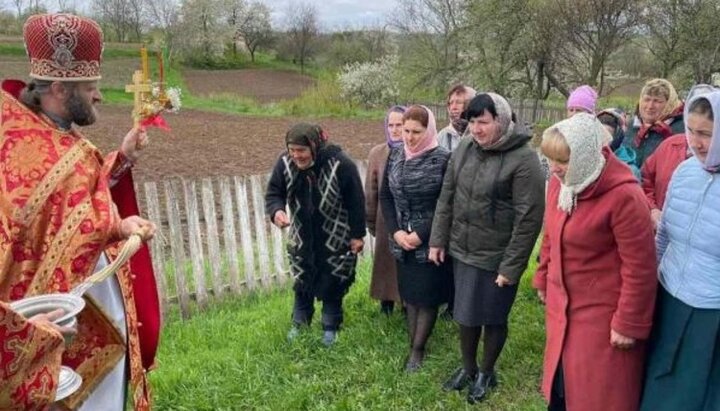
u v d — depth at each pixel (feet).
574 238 9.95
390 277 16.52
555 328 10.56
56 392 6.18
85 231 7.91
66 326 6.41
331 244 14.96
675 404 9.60
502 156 12.10
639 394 10.18
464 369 13.51
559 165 9.64
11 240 7.70
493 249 12.38
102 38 8.50
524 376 14.07
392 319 16.67
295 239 15.16
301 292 15.94
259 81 172.35
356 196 14.80
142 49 9.48
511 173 11.94
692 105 9.17
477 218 12.37
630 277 9.46
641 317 9.51
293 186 14.75
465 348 13.28
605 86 93.04
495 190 12.09
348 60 160.25
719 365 9.33
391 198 14.51
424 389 13.41
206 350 15.69
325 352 14.94
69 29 7.98
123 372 9.34
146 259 10.02
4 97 8.04
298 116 103.86
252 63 212.43
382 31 156.15
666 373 9.71
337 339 15.52
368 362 14.47
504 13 93.50
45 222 7.89
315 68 211.61
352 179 14.69
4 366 5.72
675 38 78.13
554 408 11.25
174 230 19.69
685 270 9.47
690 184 9.52
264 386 13.48
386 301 17.10
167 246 25.17
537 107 91.76
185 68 194.39
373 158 16.30
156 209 19.40
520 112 92.32
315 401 13.05
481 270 12.51
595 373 10.03
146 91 9.47
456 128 16.85
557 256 10.30
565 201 9.85
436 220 13.14
